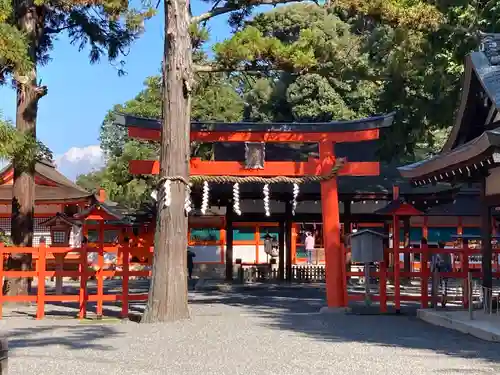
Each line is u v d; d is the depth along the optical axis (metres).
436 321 13.99
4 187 32.56
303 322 14.13
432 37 19.73
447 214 30.95
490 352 10.09
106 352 10.08
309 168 16.58
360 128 16.53
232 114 36.38
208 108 35.94
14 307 18.08
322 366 8.87
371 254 16.28
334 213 16.64
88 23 20.67
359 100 38.44
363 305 18.41
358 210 28.67
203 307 17.83
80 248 15.62
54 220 20.52
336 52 15.30
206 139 16.45
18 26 18.92
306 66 14.68
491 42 13.78
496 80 13.02
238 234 35.34
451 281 28.09
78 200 31.02
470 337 11.84
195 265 34.69
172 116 14.66
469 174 14.37
